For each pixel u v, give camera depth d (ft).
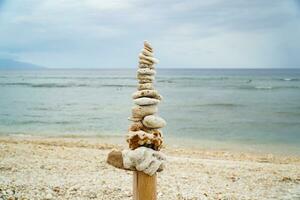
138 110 21.81
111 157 22.03
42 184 38.63
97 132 96.89
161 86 317.01
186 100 196.65
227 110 155.02
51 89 277.44
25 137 85.97
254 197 37.99
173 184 41.68
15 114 136.56
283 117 133.28
